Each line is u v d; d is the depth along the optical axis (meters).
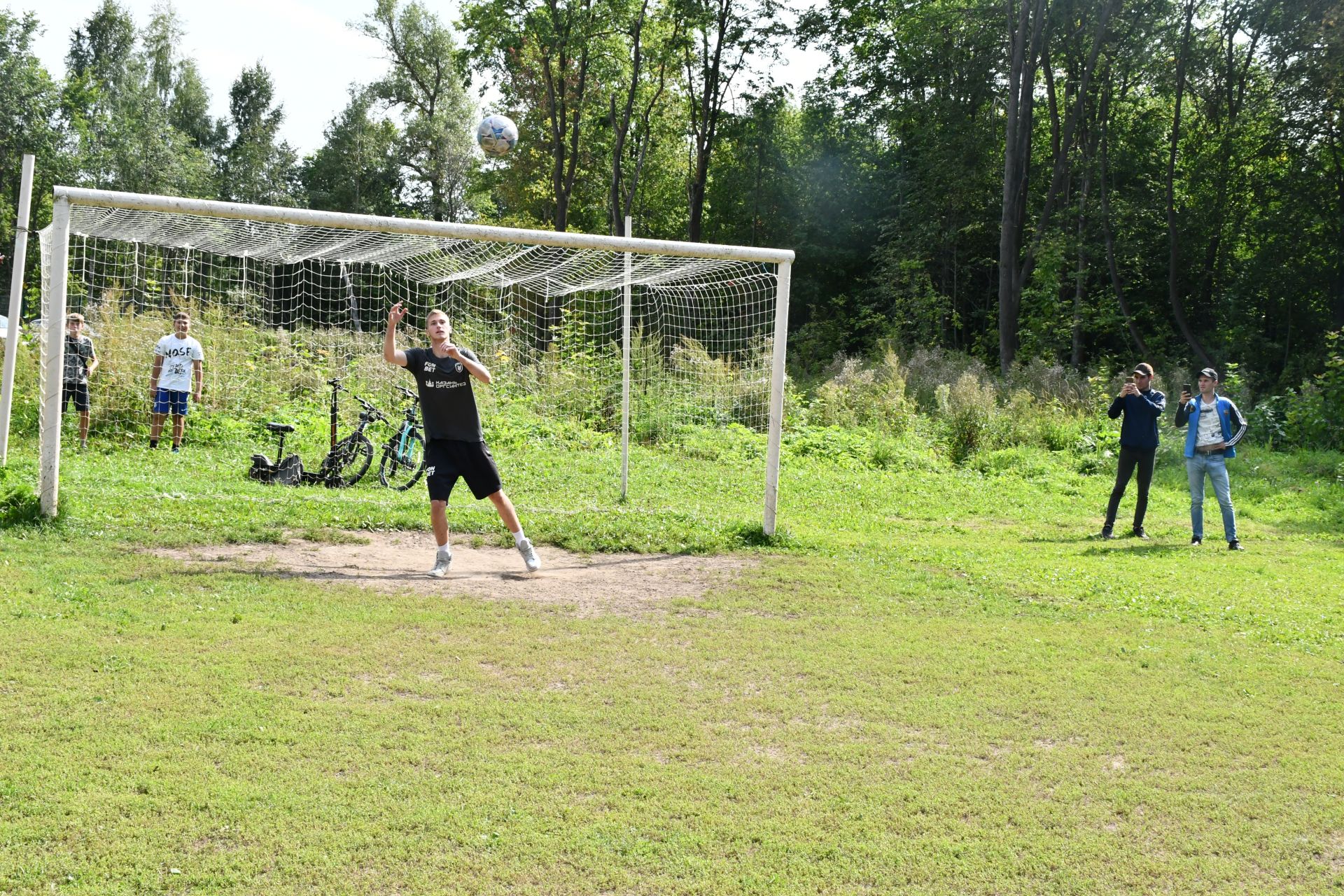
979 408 17.55
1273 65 29.62
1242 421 9.92
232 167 51.72
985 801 3.59
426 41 46.66
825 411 18.48
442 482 6.94
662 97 36.19
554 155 32.50
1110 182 33.50
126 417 12.62
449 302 17.56
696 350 16.50
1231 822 3.49
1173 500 13.46
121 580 6.07
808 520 10.48
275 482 10.61
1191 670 5.27
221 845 3.04
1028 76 29.98
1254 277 30.48
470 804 3.38
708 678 4.87
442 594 6.33
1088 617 6.40
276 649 4.93
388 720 4.10
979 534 10.35
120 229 10.62
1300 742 4.26
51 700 4.08
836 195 41.38
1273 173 31.23
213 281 14.70
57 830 3.06
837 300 36.22
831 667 5.09
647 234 42.47
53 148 41.31
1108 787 3.74
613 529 8.74
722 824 3.33
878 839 3.27
